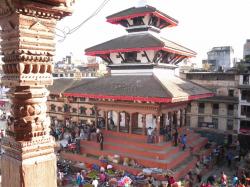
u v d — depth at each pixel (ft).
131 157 82.99
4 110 183.32
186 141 99.50
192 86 108.06
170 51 94.94
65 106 151.02
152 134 89.10
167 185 67.46
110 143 92.79
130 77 99.66
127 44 99.40
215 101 137.80
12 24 12.09
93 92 94.79
